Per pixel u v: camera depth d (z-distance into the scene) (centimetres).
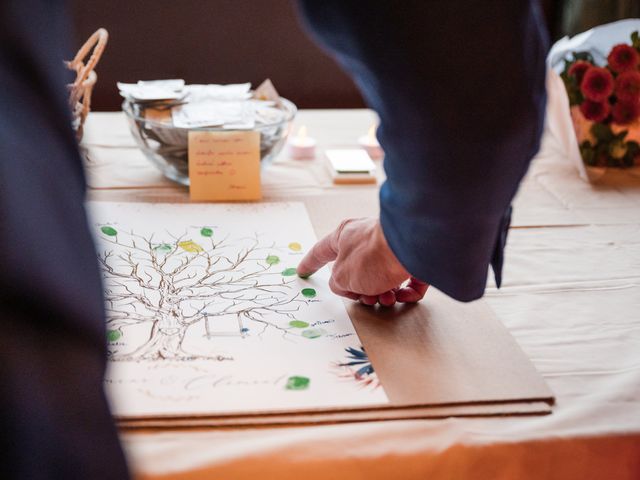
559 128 141
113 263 93
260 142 117
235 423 66
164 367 73
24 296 31
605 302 93
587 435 68
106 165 127
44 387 31
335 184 125
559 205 122
